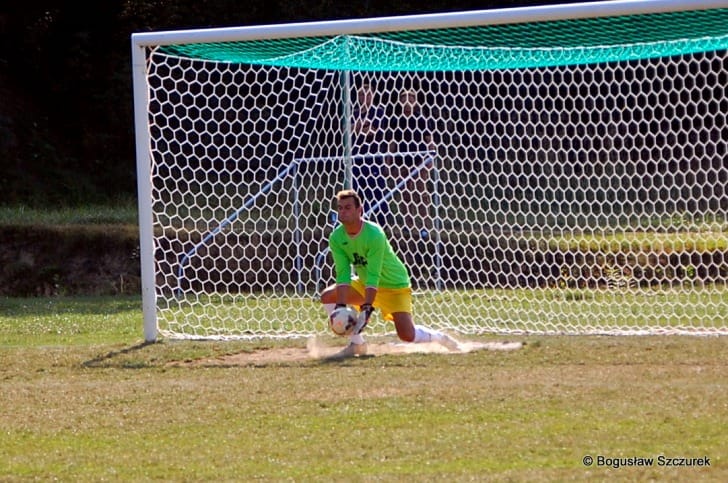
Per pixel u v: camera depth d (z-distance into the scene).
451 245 51.12
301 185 54.53
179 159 75.88
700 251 46.69
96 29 86.25
